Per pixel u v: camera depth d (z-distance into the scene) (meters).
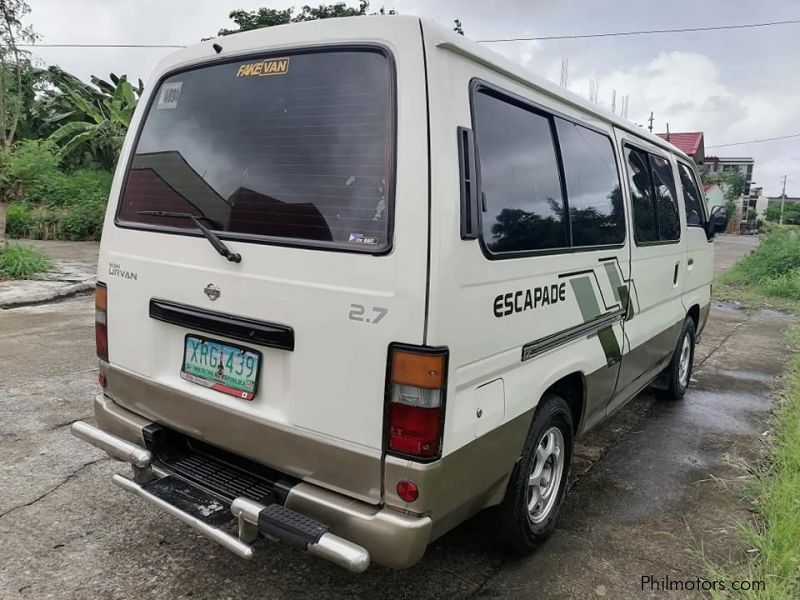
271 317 2.37
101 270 3.04
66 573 2.77
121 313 2.95
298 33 2.46
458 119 2.21
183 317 2.64
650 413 5.24
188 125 2.78
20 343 6.42
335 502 2.22
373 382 2.15
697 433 4.79
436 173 2.09
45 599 2.59
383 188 2.16
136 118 3.03
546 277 2.76
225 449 2.59
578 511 3.53
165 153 2.84
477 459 2.38
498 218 2.46
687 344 5.62
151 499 2.52
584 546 3.17
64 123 21.36
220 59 2.70
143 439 2.82
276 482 2.40
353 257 2.17
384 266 2.11
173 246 2.70
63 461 3.79
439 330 2.08
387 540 2.11
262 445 2.45
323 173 2.31
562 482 3.24
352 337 2.18
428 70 2.13
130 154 3.00
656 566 3.01
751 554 3.08
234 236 2.49
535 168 2.75
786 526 3.09
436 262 2.07
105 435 2.86
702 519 3.46
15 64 11.92
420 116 2.11
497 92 2.49
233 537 2.30
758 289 12.93
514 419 2.59
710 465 4.19
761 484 3.68
